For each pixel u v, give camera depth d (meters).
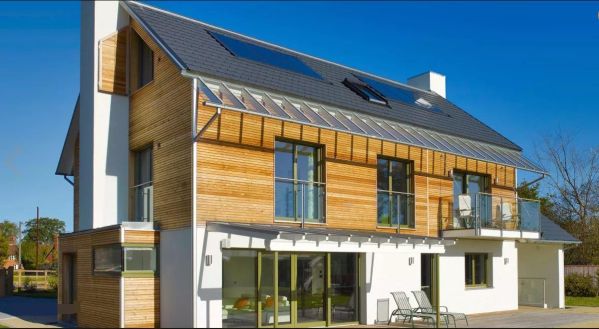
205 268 11.77
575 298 24.34
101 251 13.07
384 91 19.48
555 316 16.83
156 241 12.64
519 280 21.17
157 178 13.14
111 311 12.26
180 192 12.26
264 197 13.10
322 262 13.94
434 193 17.28
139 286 12.17
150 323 12.25
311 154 14.55
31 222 74.06
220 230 11.80
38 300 22.27
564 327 13.73
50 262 61.84
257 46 17.28
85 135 14.41
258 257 12.67
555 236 19.95
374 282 15.00
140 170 14.36
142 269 12.33
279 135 13.59
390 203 16.08
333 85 17.00
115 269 12.34
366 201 15.34
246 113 12.54
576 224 34.28
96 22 14.30
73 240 14.51
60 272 15.10
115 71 14.42
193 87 12.18
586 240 32.91
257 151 13.11
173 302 12.08
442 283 17.09
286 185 13.73
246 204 12.73
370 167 15.58
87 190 14.05
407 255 15.99
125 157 14.33
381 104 17.47
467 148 17.89
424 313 14.50
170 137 12.78
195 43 14.30
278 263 13.00
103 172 13.94
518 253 21.59
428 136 17.16
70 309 13.80
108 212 13.92
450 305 17.20
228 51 14.91
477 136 19.23
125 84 14.55
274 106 13.30
